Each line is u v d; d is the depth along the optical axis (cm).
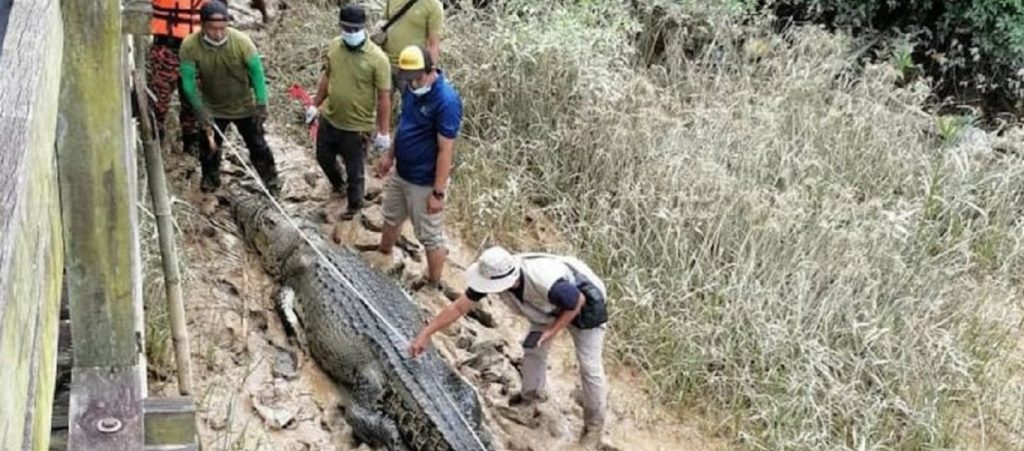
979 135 1052
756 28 1085
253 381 682
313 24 1002
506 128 901
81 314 374
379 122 798
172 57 776
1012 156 990
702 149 895
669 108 969
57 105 298
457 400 662
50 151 263
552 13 993
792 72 1013
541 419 695
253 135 796
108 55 344
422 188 744
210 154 795
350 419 672
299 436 656
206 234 785
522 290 655
